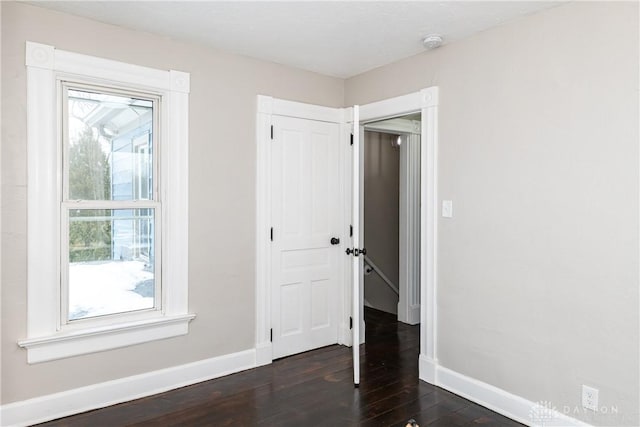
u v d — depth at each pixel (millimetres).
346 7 2475
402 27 2725
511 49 2629
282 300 3572
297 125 3613
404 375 3238
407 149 4559
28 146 2467
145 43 2848
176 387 2998
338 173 3889
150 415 2613
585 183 2309
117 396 2770
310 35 2881
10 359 2439
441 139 3043
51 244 2549
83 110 2713
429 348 3121
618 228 2189
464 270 2904
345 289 3906
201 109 3088
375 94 3582
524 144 2570
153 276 2994
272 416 2605
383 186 5109
